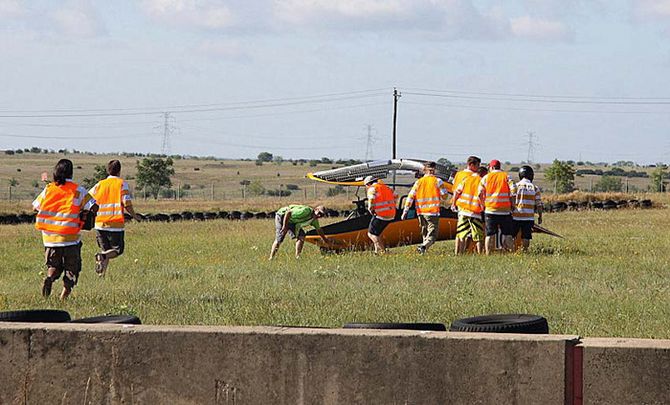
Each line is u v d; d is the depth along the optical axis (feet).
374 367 53.78
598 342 51.75
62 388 56.90
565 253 156.25
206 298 104.99
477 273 127.44
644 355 50.42
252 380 55.06
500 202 156.46
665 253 156.25
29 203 443.73
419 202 161.68
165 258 165.17
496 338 52.34
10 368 57.31
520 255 149.89
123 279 129.59
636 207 354.13
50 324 58.13
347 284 116.88
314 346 54.39
